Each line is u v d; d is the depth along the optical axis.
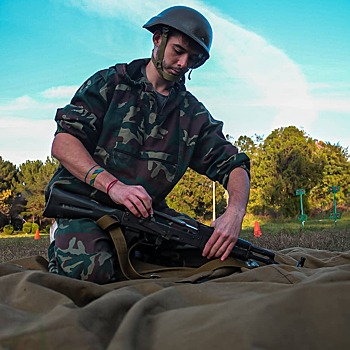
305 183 24.92
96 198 2.40
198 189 26.14
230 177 2.62
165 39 2.46
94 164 2.39
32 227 33.56
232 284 1.53
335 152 25.67
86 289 1.57
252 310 1.05
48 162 39.22
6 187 38.91
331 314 1.04
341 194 25.48
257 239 7.88
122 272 2.23
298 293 1.09
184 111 2.66
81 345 1.03
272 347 0.95
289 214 24.86
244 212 2.44
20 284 1.48
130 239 2.35
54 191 2.38
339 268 2.01
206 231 2.34
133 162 2.53
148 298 1.26
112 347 0.97
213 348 0.95
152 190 2.57
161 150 2.58
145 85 2.57
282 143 25.39
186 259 2.54
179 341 0.99
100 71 2.61
